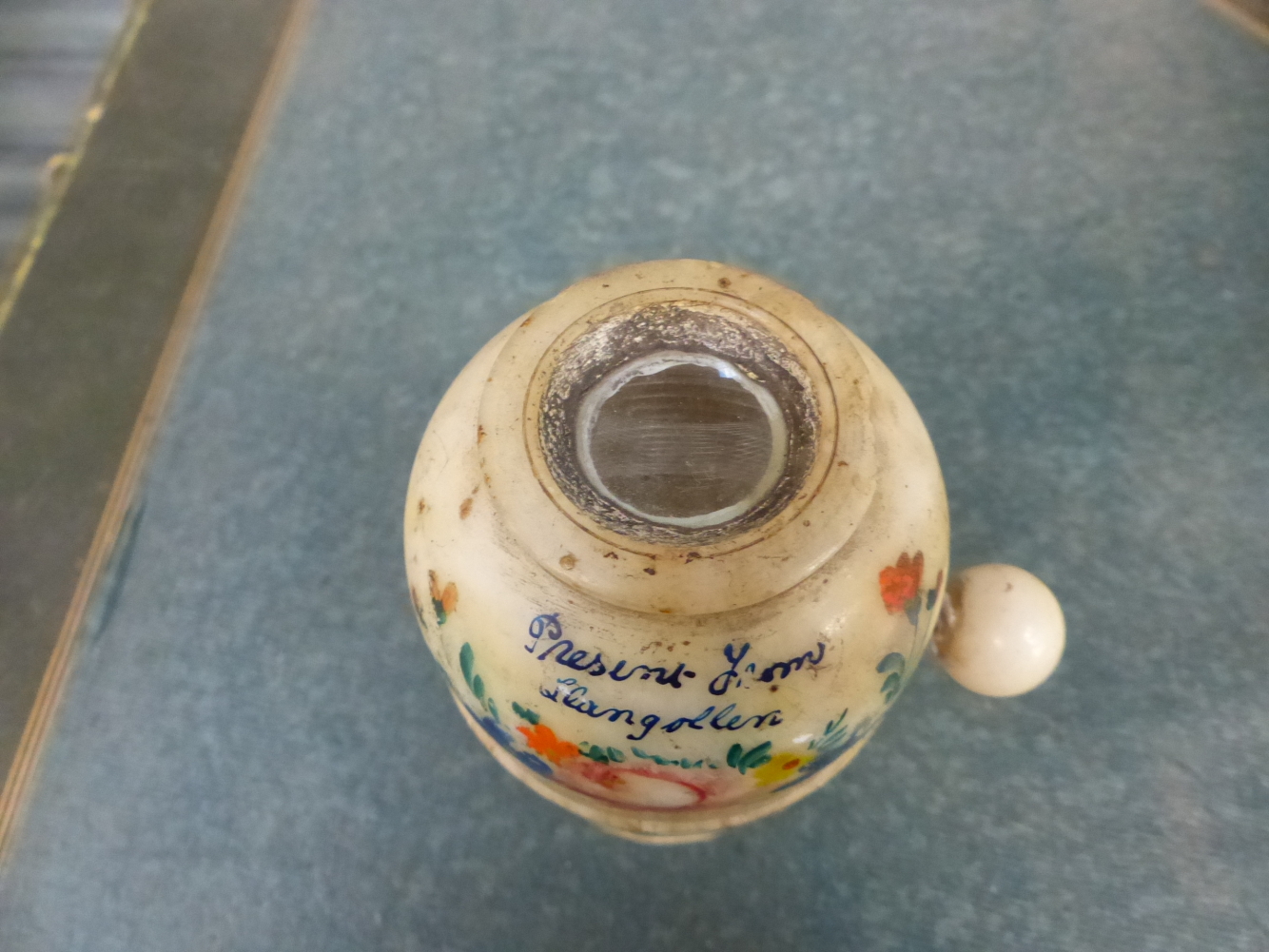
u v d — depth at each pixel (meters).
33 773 0.17
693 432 0.11
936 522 0.12
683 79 0.23
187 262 0.21
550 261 0.21
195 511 0.19
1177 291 0.20
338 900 0.16
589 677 0.11
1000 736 0.17
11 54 0.24
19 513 0.19
